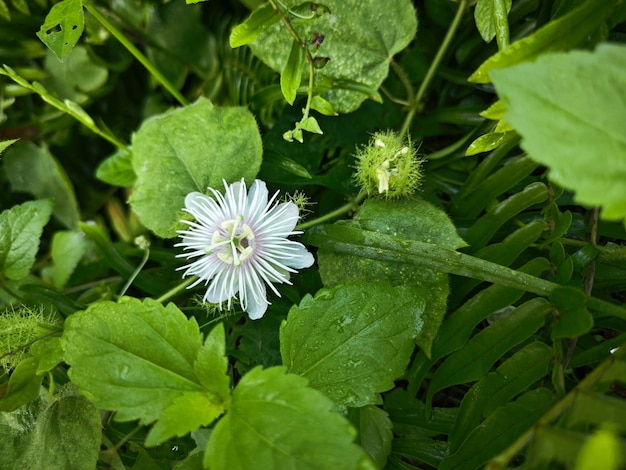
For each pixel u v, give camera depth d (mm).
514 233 176
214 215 176
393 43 194
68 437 171
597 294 177
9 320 184
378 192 183
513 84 115
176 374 152
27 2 238
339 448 126
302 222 200
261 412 136
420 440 178
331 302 164
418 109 214
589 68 115
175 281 212
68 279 232
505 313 182
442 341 171
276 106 216
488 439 155
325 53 197
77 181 257
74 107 204
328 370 160
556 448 118
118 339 156
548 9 189
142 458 173
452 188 205
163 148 181
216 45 241
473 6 211
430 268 172
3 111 249
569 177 110
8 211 201
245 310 180
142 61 212
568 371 164
